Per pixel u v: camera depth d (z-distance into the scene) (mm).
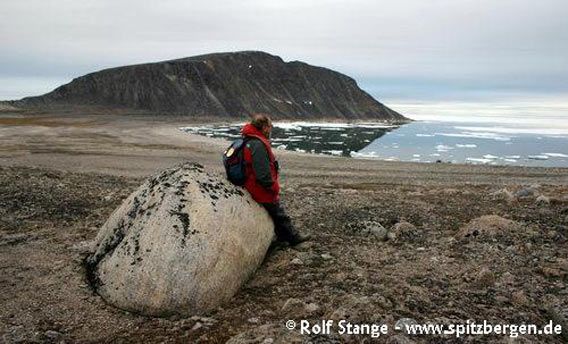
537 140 90938
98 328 6242
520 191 15305
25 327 6188
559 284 7250
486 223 9992
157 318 6488
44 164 27266
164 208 7141
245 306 6785
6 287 7254
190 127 82562
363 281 7434
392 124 152500
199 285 6586
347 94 188375
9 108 109812
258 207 8195
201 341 5875
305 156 40281
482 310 6312
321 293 7031
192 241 6754
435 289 7043
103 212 11703
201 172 7898
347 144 64312
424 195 15219
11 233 9852
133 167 27438
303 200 13602
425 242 9539
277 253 8695
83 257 8352
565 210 11914
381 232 9914
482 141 83500
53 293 7082
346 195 14805
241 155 8008
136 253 6895
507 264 8141
